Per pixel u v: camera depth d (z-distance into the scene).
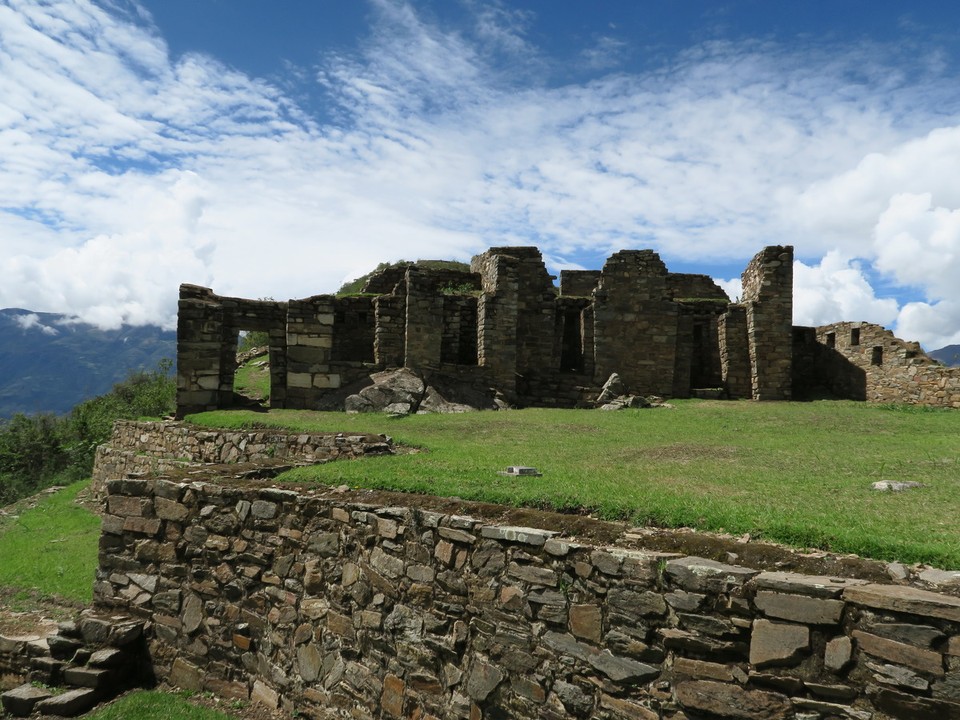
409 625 6.79
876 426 17.41
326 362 22.69
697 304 29.81
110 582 9.60
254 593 8.34
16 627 10.01
